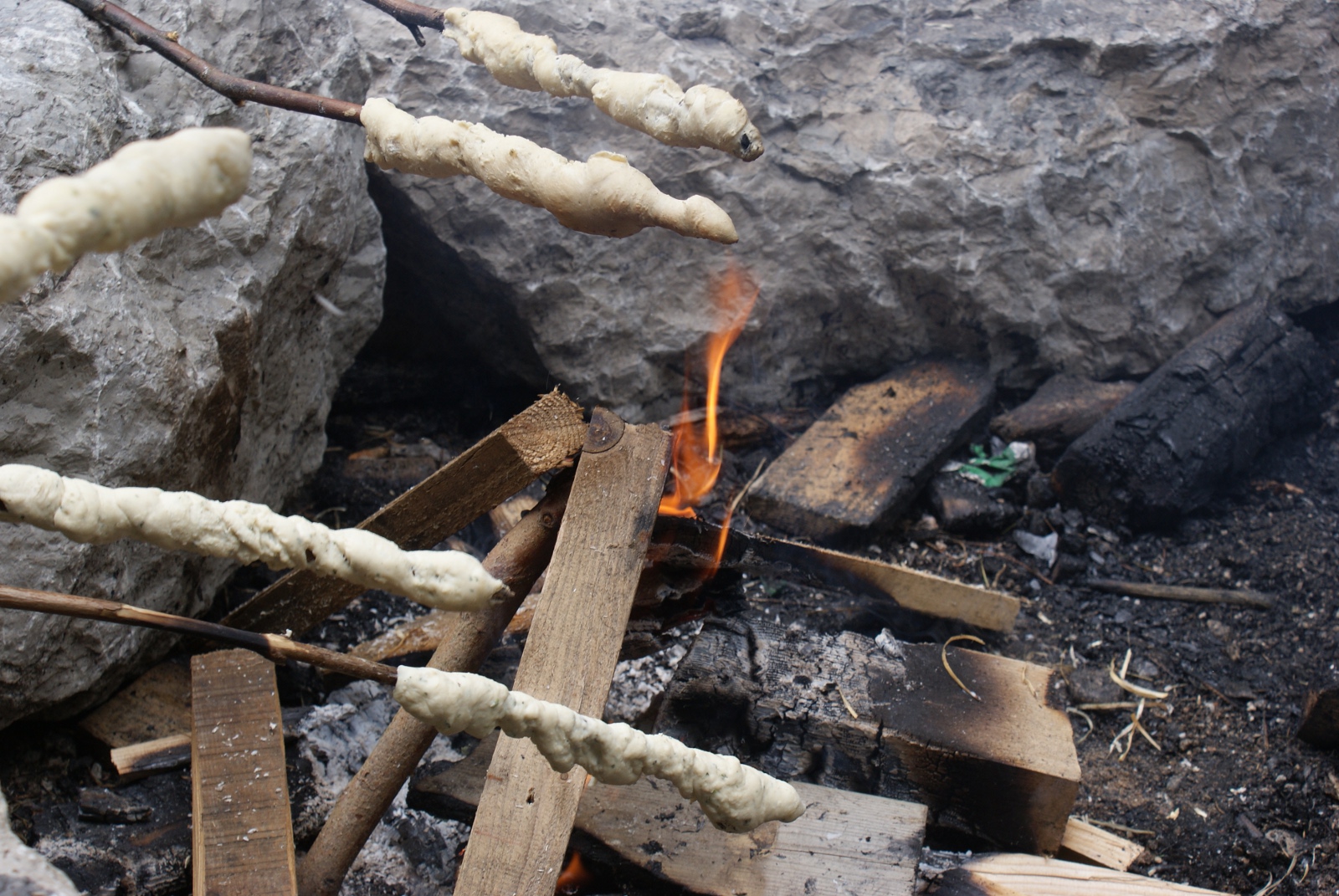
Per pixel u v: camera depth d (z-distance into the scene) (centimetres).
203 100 261
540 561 246
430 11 223
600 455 241
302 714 263
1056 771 241
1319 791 286
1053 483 389
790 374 438
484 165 182
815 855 218
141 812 229
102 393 226
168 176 91
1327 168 430
